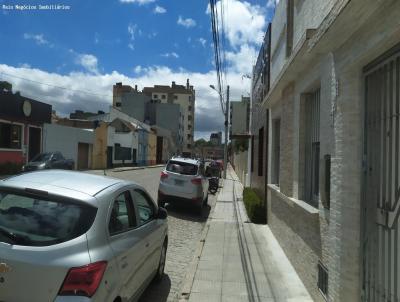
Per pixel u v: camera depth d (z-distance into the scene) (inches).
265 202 535.8
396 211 154.9
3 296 144.5
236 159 1936.5
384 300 161.8
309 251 258.7
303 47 246.1
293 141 333.7
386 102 165.9
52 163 1018.7
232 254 356.5
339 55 202.2
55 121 2032.5
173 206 676.7
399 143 154.4
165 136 3476.9
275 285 272.8
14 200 171.0
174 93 5378.9
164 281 282.8
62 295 143.1
